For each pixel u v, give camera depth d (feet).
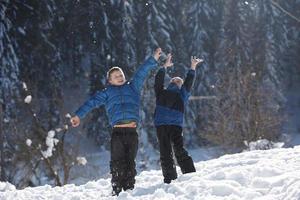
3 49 175.94
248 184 32.01
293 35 270.05
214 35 241.96
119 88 38.47
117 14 219.41
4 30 179.63
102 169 174.81
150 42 217.77
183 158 39.52
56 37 220.02
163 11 224.12
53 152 122.72
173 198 31.76
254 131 153.07
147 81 175.01
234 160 43.75
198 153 199.72
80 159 126.21
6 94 158.81
